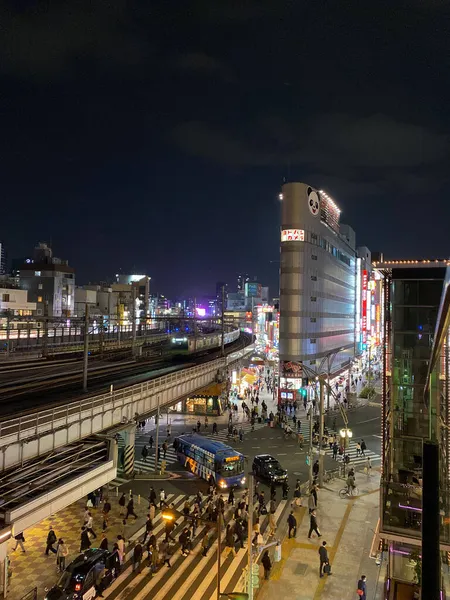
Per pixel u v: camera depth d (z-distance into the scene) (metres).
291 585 20.47
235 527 24.17
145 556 23.12
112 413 28.17
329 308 67.00
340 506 29.61
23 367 46.50
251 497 17.20
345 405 59.59
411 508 19.00
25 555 22.81
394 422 24.33
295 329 56.72
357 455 40.69
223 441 43.47
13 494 19.20
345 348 77.88
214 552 23.56
